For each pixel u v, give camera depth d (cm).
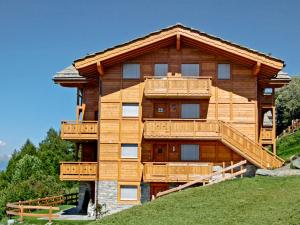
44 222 3089
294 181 2538
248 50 3484
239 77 3638
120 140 3591
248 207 2180
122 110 3625
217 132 3431
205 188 2622
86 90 3859
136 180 3547
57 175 7381
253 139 3572
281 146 5453
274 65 3469
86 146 3900
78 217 3406
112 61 3603
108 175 3559
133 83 3641
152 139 3528
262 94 3900
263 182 2589
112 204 3522
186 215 2169
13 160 7712
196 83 3491
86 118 3828
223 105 3616
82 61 3512
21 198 4575
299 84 7712
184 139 3500
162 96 3528
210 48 3606
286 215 1972
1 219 3388
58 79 3741
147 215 2261
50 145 8062
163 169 3397
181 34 3500
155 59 3650
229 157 3566
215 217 2081
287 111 7562
